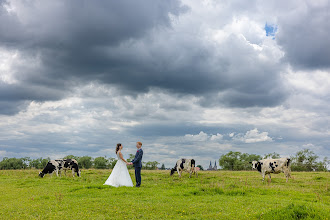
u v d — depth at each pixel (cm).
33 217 747
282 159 1922
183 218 744
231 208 872
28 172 2597
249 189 1298
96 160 7681
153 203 927
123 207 859
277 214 736
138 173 1442
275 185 1608
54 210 831
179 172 2188
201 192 1212
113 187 1341
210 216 764
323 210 759
